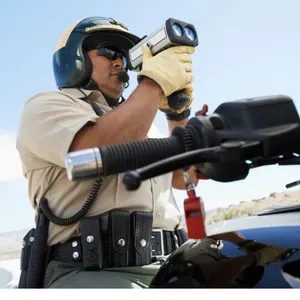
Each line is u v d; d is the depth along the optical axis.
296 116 0.69
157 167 0.57
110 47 1.88
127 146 0.69
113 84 1.88
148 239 1.49
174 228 1.77
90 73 1.82
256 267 0.88
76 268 1.41
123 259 1.42
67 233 1.44
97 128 1.40
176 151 0.71
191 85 1.55
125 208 1.52
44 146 1.44
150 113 1.43
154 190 1.67
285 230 0.96
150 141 0.71
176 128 0.75
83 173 0.64
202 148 0.67
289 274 0.82
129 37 1.90
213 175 0.67
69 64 1.80
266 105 0.68
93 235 1.40
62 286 1.33
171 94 1.55
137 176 0.54
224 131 0.67
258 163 0.72
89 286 1.30
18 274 1.85
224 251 0.98
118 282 1.33
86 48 1.85
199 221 0.71
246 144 0.64
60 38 1.89
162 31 1.49
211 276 0.93
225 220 1.21
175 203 1.90
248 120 0.66
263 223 1.04
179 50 1.49
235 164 0.64
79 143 1.41
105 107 1.76
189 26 1.51
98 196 1.47
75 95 1.73
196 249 1.04
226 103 0.71
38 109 1.50
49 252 1.47
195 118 0.70
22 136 1.54
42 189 1.53
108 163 0.65
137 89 1.47
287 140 0.66
